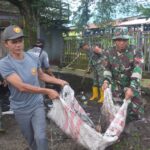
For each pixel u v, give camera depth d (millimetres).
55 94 3898
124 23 15539
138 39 12352
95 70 8461
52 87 7211
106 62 4953
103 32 13578
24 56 3893
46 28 16234
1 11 15766
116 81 4953
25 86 3725
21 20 15039
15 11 15797
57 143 5266
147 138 5461
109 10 13039
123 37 4750
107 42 13227
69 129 4074
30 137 4145
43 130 3895
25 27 11898
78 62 15328
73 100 4355
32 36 11781
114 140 4117
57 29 16781
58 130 5719
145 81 10859
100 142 4086
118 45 4828
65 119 4055
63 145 5176
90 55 8438
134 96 4777
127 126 5195
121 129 4246
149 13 10609
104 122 4660
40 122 3893
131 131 5609
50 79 4273
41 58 6840
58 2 14367
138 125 6082
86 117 4500
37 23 12430
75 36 15797
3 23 15719
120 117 4277
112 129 4195
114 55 4898
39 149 3852
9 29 3752
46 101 6492
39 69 4168
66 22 15680
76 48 15562
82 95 9250
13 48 3762
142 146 5148
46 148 3912
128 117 4961
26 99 3885
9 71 3760
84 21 13484
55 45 17359
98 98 8680
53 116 4023
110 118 4566
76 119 4066
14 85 3748
